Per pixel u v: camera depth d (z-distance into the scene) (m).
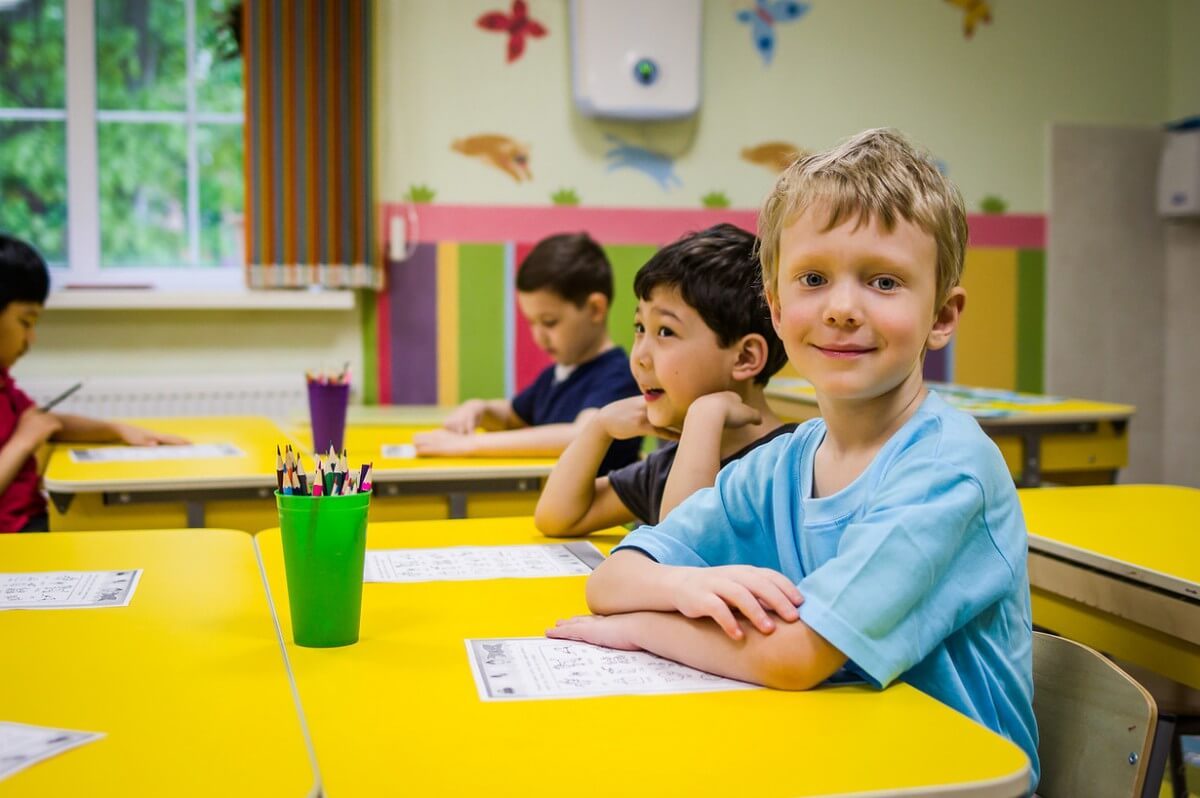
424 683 0.79
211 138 3.61
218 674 0.81
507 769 0.64
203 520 1.84
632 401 1.35
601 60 3.61
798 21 3.89
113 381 3.34
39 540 1.30
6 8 3.46
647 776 0.63
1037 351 4.20
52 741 0.67
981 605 0.81
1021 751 0.67
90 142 3.52
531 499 1.96
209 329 3.50
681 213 3.83
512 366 3.74
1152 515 1.55
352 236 3.47
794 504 0.94
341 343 3.61
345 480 0.88
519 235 3.71
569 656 0.86
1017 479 2.65
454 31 3.61
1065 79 4.17
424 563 1.20
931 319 0.85
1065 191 4.19
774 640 0.78
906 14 4.00
